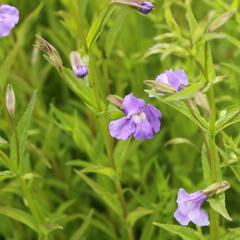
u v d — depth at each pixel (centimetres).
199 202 55
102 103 60
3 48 76
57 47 80
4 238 74
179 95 54
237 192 73
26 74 76
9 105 58
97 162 66
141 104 57
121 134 57
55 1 83
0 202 72
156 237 71
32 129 74
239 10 74
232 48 78
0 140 58
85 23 68
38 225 61
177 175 72
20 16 81
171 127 75
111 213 72
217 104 74
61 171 75
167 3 64
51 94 81
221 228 64
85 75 58
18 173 60
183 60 79
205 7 79
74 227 73
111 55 76
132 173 72
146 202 68
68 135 76
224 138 60
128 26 77
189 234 59
